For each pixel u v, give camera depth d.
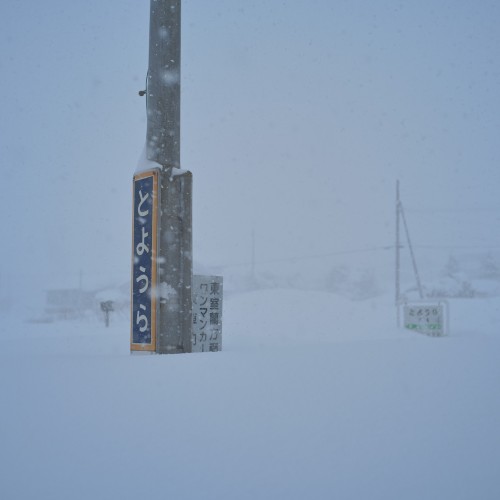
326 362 3.28
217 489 1.15
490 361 3.40
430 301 9.09
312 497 1.11
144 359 3.46
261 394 2.21
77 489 1.16
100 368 3.02
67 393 2.25
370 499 1.10
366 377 2.67
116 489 1.16
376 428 1.67
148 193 4.54
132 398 2.14
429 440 1.53
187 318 4.55
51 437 1.57
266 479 1.22
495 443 1.50
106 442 1.52
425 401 2.08
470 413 1.87
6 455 1.40
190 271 4.63
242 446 1.47
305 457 1.38
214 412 1.89
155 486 1.17
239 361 3.31
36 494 1.13
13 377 2.70
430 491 1.14
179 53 4.86
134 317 4.57
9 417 1.82
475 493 1.13
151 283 4.42
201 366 3.09
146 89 4.82
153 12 4.79
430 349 4.24
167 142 4.66
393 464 1.32
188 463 1.33
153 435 1.59
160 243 4.45
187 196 4.67
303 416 1.83
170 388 2.36
